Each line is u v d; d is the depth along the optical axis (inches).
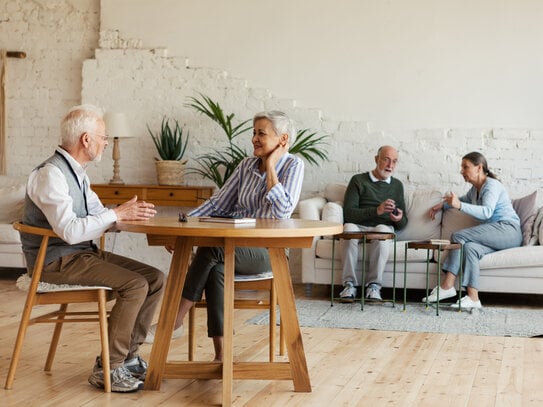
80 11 303.7
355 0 279.7
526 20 268.4
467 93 273.0
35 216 134.4
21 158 309.1
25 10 307.7
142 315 141.1
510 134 269.9
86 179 139.8
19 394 130.9
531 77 268.7
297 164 152.7
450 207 259.9
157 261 298.0
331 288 252.7
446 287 230.1
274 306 154.6
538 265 231.1
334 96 282.2
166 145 283.4
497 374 152.6
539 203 258.8
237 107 288.4
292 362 135.1
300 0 283.4
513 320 211.2
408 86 277.0
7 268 300.8
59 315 139.9
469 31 272.4
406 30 276.5
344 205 258.4
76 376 143.2
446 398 134.6
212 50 290.0
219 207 159.0
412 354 169.0
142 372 142.5
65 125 135.2
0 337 175.9
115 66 295.6
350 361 161.0
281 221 139.8
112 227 134.6
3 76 307.7
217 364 135.3
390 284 242.1
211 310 142.9
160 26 293.6
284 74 285.3
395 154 258.7
